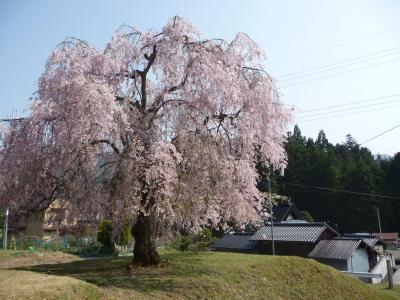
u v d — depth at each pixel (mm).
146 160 9586
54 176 9883
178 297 8805
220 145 11047
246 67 11648
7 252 20234
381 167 54438
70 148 9211
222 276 10820
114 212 9984
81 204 10305
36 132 9320
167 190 9469
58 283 7223
